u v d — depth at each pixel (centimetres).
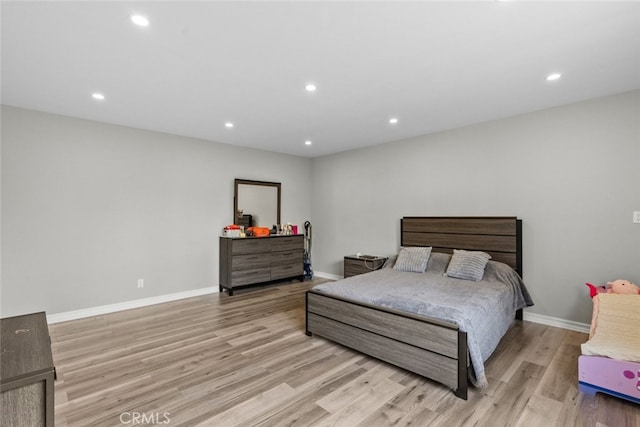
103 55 218
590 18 176
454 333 204
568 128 319
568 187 320
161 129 413
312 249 620
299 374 231
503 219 358
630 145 285
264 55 219
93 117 359
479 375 200
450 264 358
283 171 579
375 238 507
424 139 440
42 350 125
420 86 273
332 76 253
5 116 317
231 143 497
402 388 213
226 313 376
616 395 192
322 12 170
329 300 287
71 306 354
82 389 210
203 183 470
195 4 163
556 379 222
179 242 445
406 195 462
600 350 201
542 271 336
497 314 262
